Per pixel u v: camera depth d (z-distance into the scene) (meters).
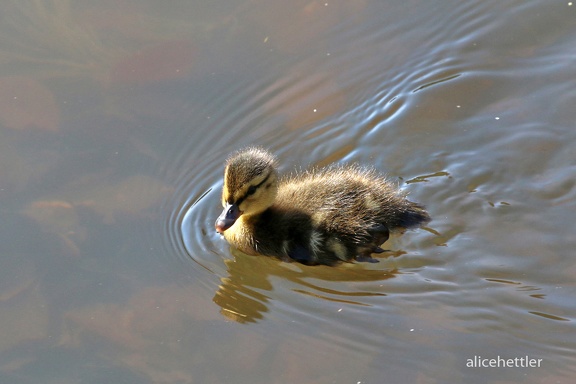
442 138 10.52
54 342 8.21
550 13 12.14
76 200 9.73
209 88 11.05
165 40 11.61
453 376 7.66
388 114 10.91
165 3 12.23
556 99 10.86
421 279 8.77
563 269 8.75
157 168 10.14
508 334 8.06
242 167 9.14
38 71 11.18
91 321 8.45
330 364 7.89
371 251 9.13
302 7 12.20
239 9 12.12
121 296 8.74
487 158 10.18
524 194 9.70
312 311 8.51
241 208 9.12
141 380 7.80
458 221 9.43
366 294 8.66
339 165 10.30
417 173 10.11
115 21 11.93
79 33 11.73
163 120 10.66
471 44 11.79
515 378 7.59
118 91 10.98
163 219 9.62
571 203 9.52
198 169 10.20
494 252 9.02
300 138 10.63
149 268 9.09
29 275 8.93
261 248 9.40
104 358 8.05
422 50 11.68
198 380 7.79
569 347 7.88
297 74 11.32
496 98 11.01
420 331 8.16
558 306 8.33
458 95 11.10
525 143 10.31
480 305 8.41
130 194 9.84
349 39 11.81
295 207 9.49
